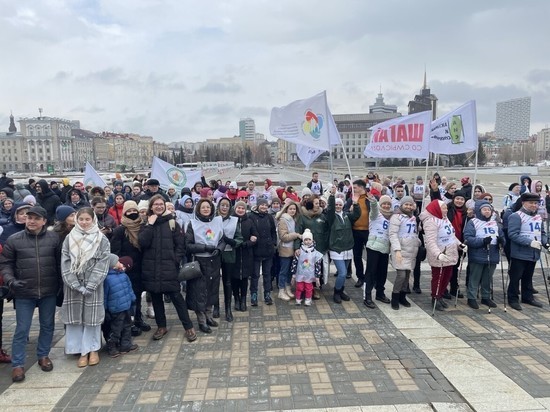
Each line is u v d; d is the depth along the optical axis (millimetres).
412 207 6395
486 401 3883
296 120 8609
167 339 5496
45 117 126125
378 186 9461
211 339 5453
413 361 4730
